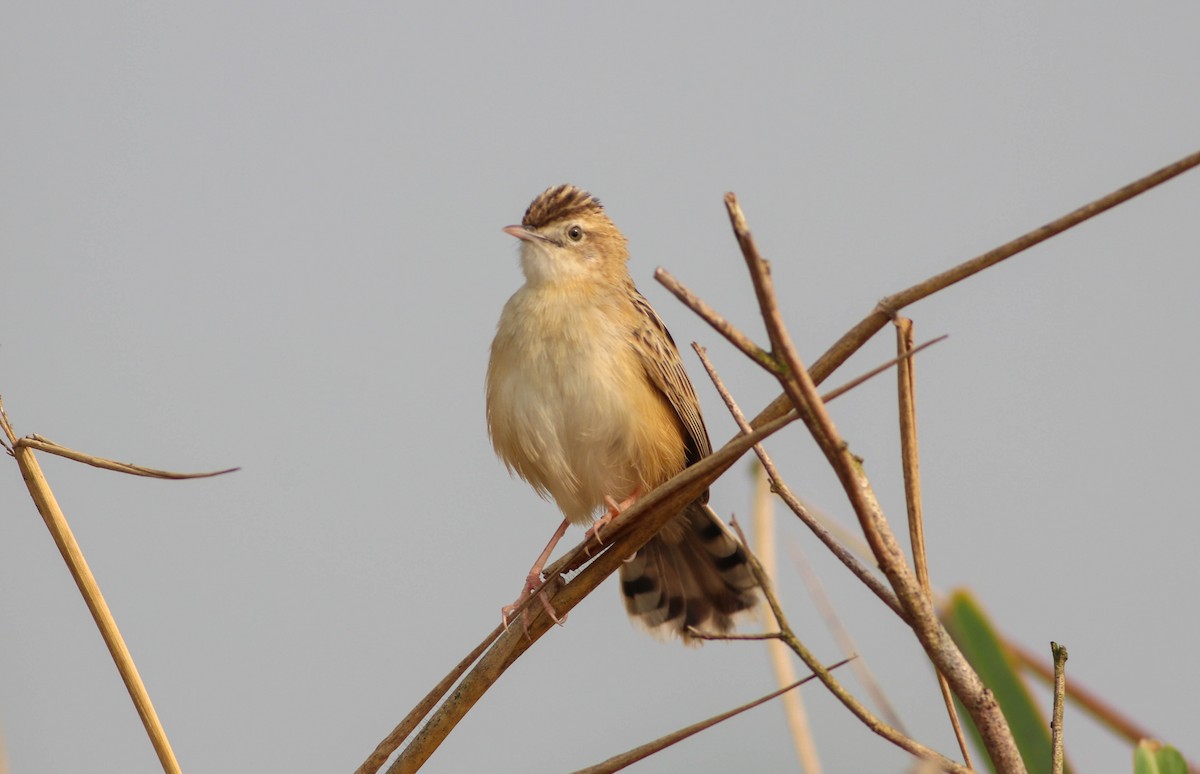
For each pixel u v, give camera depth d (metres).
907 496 5.30
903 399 5.29
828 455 4.54
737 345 4.38
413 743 6.33
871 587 5.27
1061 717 5.22
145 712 6.21
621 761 5.44
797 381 4.38
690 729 5.40
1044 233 4.43
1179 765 6.28
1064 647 5.29
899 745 5.10
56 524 6.22
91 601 6.23
